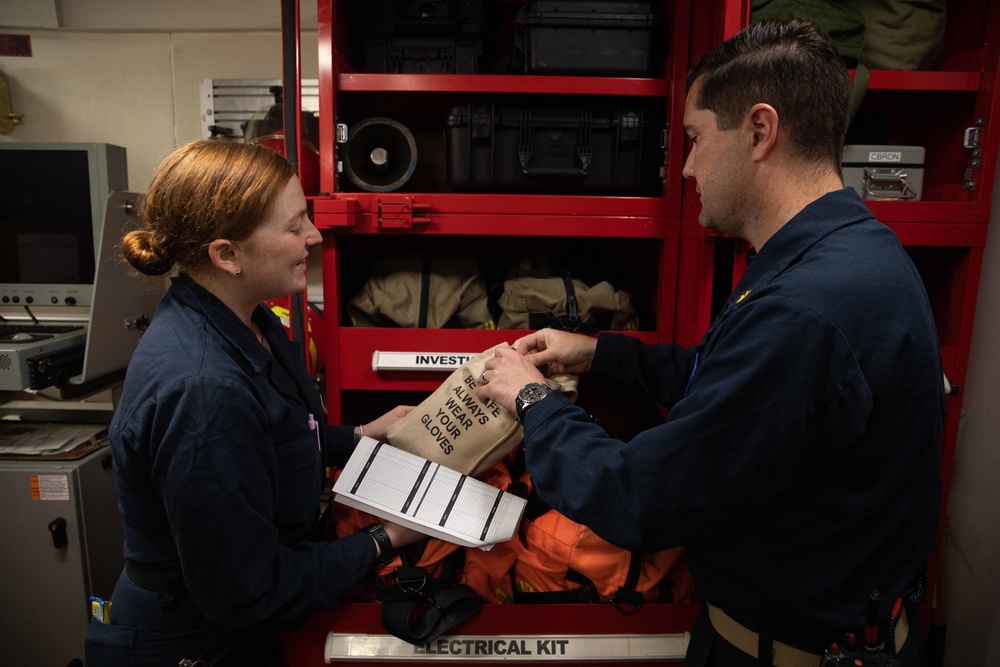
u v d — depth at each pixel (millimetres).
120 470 943
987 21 1423
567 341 1309
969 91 1456
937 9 1453
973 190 1456
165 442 865
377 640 1236
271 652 1191
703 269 1422
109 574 1830
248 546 902
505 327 1600
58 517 1678
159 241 953
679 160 1495
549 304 1583
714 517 815
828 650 866
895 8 1449
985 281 1672
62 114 2178
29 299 1897
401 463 1243
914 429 816
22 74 2156
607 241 1921
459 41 1565
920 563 908
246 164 942
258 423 933
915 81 1438
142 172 2201
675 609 1248
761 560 888
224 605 904
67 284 1892
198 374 889
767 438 764
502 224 1481
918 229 1452
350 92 1604
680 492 802
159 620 1016
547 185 1562
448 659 1225
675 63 1463
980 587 1669
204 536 871
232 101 2119
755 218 925
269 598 941
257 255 965
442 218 1473
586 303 1598
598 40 1481
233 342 969
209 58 2139
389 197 1442
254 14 2109
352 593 1294
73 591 1709
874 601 838
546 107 1530
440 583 1221
